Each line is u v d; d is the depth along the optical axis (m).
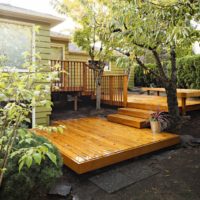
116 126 5.52
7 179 2.10
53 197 2.59
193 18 2.09
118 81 7.34
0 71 1.76
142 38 2.63
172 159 3.78
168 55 5.16
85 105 8.75
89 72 8.07
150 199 2.58
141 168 3.45
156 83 10.73
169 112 4.93
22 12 5.38
